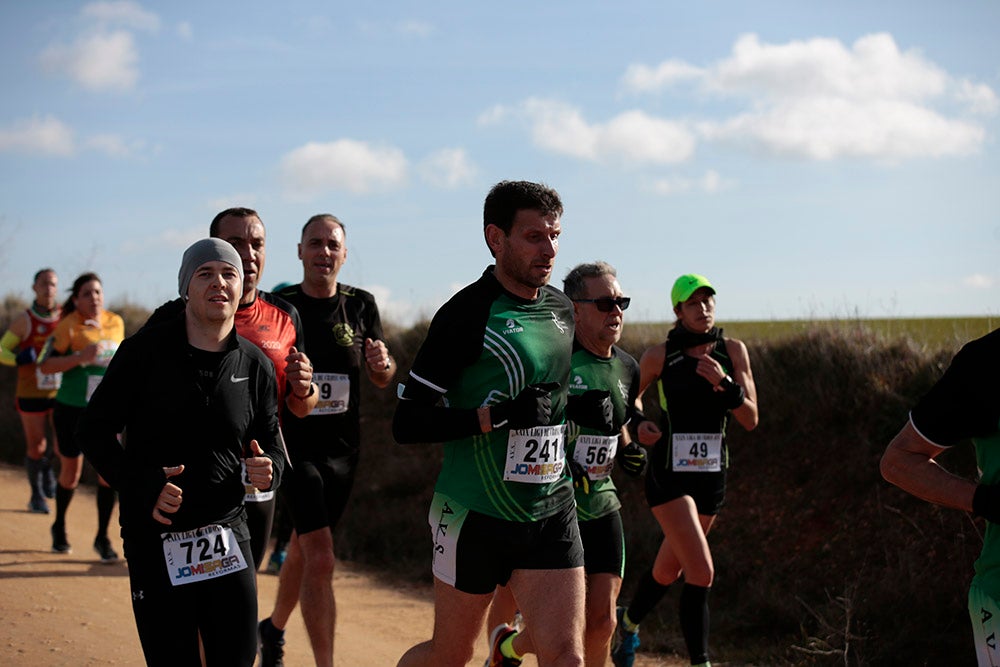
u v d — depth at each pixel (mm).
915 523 6668
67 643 5340
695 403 5367
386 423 11398
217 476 3318
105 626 5758
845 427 7871
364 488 10352
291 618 6648
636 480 8766
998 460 2734
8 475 11867
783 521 7418
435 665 3584
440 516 3553
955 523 6422
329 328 5344
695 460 5340
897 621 5785
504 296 3547
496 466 3451
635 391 4797
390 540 9227
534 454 3459
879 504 7023
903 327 8883
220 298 3330
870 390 7797
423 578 8289
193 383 3277
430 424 3420
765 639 6258
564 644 3367
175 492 3088
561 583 3463
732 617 6559
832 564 6781
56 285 9453
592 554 4309
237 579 3334
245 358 3447
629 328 10445
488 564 3475
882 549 6652
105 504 7754
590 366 4559
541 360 3520
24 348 9453
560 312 3691
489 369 3488
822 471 7648
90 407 3260
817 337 8578
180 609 3234
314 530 4805
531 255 3471
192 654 3252
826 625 5629
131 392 3275
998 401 2691
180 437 3264
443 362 3463
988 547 2742
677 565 5414
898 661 5559
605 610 4250
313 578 4711
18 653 5102
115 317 8172
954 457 6914
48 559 7621
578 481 4285
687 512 5211
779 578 6895
